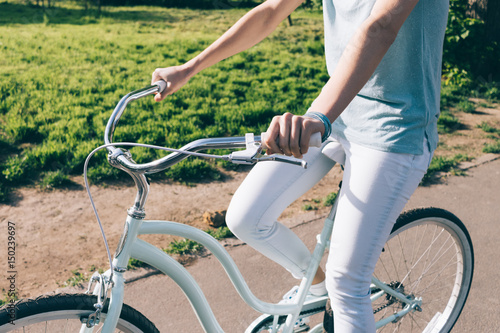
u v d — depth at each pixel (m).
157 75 1.90
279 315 2.03
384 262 3.11
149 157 4.59
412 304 2.37
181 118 5.60
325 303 2.13
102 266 3.17
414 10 1.64
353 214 1.75
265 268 3.22
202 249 3.38
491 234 3.69
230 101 6.39
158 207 3.90
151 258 1.63
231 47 2.01
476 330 2.71
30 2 13.92
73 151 4.57
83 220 3.67
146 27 12.34
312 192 4.28
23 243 3.34
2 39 9.73
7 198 3.87
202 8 15.62
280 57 9.16
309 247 3.46
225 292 2.98
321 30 12.43
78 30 11.46
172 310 2.82
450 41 7.99
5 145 4.76
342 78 1.49
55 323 1.74
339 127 1.84
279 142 1.35
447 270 3.05
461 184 4.47
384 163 1.72
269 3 2.02
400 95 1.71
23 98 6.05
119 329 1.67
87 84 6.90
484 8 8.12
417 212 2.23
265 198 1.87
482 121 6.32
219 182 4.38
